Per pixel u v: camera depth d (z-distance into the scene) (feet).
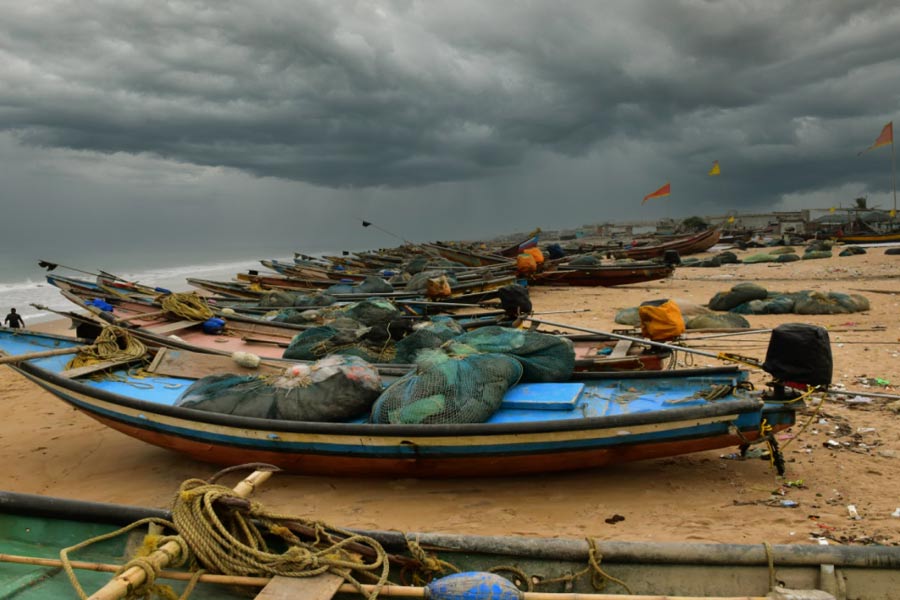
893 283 87.40
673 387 27.53
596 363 32.17
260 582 13.94
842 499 23.03
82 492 27.32
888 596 14.05
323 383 26.16
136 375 32.04
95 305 47.37
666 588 14.65
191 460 30.81
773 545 14.46
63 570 15.23
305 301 60.64
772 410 23.57
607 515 23.00
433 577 15.15
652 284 101.81
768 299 67.67
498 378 25.70
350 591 13.98
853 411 32.27
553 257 118.83
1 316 98.02
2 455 32.48
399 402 24.82
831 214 283.79
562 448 23.59
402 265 113.60
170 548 14.02
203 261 310.45
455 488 26.03
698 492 24.54
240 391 26.61
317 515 23.93
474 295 67.82
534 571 15.10
